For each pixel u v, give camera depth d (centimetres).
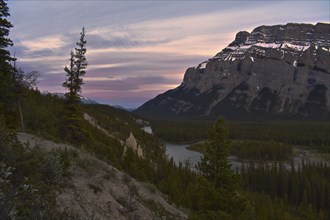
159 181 5909
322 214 7731
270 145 16788
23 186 1004
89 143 3962
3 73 3017
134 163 5381
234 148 17200
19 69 3191
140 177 4669
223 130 2409
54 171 1466
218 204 2312
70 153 2116
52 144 2341
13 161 1184
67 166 1812
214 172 2403
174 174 6341
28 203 959
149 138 13450
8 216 796
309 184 9212
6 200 820
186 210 3450
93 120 10388
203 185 2348
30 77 3250
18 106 3198
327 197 8719
